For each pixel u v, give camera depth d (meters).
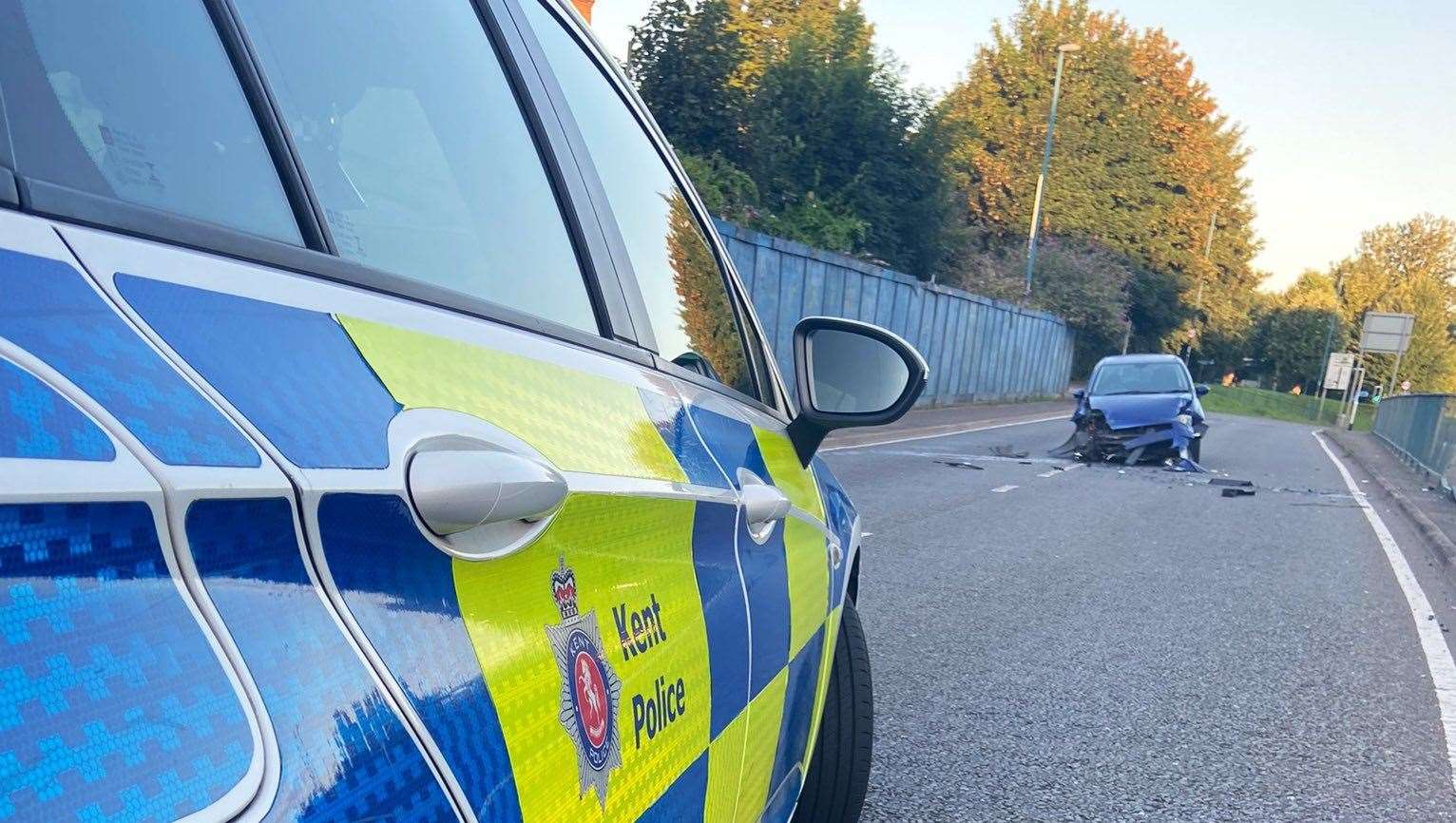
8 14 0.75
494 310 1.27
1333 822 3.28
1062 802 3.32
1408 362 85.25
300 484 0.72
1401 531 9.84
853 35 25.66
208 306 0.77
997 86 50.06
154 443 0.62
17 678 0.51
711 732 1.46
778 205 23.66
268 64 1.06
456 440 0.93
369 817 0.69
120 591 0.57
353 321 0.94
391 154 1.22
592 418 1.31
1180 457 14.55
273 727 0.64
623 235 1.79
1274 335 87.81
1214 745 3.88
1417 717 4.30
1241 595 6.46
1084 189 49.34
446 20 1.44
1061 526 8.73
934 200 27.56
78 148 0.76
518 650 0.95
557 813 0.96
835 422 2.40
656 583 1.34
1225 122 58.59
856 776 2.70
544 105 1.64
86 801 0.52
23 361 0.58
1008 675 4.59
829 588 2.44
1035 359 37.22
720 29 22.36
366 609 0.76
